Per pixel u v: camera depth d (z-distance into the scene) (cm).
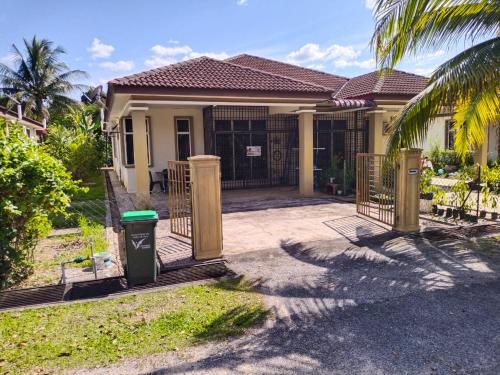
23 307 466
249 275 559
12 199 520
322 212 1008
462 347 356
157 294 497
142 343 376
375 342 369
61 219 941
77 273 582
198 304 463
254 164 1555
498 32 665
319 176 1448
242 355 352
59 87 3712
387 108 1273
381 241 716
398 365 331
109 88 988
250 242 734
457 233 757
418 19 607
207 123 1376
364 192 931
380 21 631
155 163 1414
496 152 1772
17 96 3394
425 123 648
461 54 628
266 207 1103
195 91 1016
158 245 729
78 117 3034
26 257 589
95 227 868
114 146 2259
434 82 623
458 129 772
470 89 603
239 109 1501
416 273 548
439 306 442
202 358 349
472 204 954
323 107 1317
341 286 509
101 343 378
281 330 396
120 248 704
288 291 497
